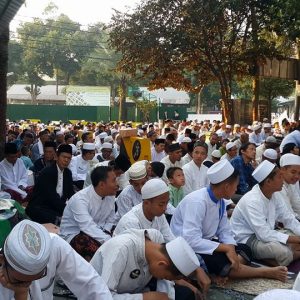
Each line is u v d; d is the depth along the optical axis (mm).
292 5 11375
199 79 15977
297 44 15281
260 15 13695
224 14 13828
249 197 3785
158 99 32344
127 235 2422
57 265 2102
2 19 4039
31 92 39031
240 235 3854
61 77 41156
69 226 3455
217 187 3361
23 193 5371
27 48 37750
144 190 2916
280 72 15523
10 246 1641
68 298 2840
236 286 3320
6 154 5402
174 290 2607
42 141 7590
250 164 5641
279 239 3676
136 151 6234
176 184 4422
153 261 2289
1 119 5613
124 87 29938
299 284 1791
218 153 6434
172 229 3516
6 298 1855
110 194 3406
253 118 15711
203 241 3344
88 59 38000
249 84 23797
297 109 17453
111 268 2340
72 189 4688
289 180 4266
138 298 2369
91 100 33062
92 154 6137
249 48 14641
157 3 13797
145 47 13914
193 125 13703
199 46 14203
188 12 13500
